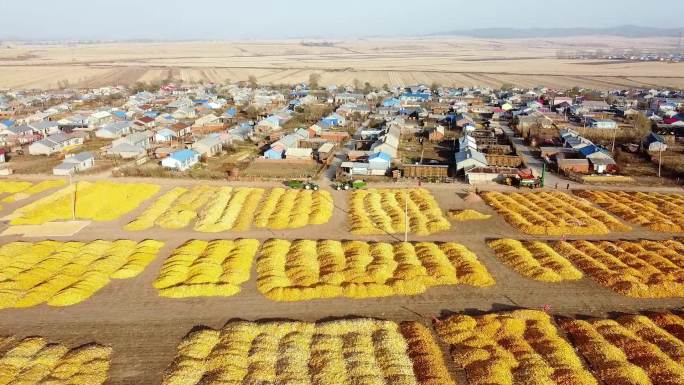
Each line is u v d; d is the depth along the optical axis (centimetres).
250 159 13412
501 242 7744
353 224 8538
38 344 5266
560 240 7912
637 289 6309
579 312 5938
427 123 18562
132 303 6056
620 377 4722
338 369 4828
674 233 8231
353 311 5944
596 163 11881
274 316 5831
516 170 11269
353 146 15125
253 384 4603
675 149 14238
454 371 4906
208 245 7656
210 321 5716
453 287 6475
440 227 8388
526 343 5294
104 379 4744
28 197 10100
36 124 16950
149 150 14150
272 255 7231
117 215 9000
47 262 6962
